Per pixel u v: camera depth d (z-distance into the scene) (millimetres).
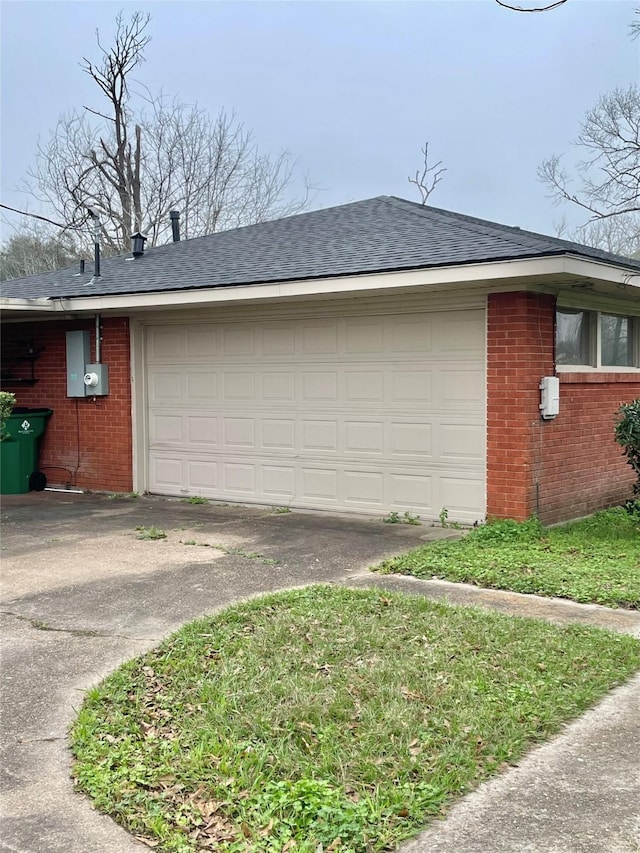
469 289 8305
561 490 8711
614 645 4742
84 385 11555
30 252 30266
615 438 8523
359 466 9445
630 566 6656
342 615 5332
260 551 7609
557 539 7719
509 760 3451
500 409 8180
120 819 3092
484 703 3941
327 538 8180
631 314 10375
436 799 3133
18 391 12469
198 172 32344
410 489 9062
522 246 7656
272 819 2998
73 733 3756
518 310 7996
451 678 4246
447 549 7293
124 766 3436
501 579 6254
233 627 5160
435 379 8797
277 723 3775
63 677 4477
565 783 3268
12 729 3871
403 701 3969
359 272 8148
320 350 9688
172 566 7035
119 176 30922
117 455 11469
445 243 8570
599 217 20531
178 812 3092
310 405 9812
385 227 10312
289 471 10055
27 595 6145
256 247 11078
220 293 9227
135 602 5906
